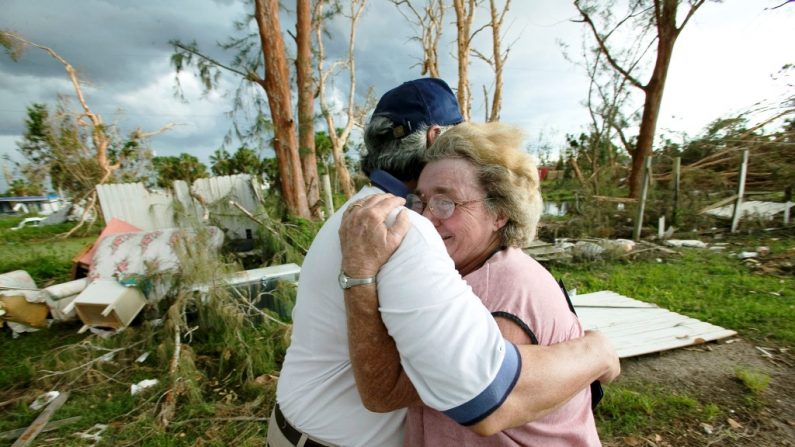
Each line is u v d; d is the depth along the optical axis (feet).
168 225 27.12
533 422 2.91
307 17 32.12
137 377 12.55
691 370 11.60
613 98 60.18
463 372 2.22
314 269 3.14
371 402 2.77
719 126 45.34
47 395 11.73
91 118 65.87
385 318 2.50
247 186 28.58
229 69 28.91
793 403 10.00
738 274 20.67
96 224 53.01
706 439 8.97
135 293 15.85
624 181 55.42
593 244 25.96
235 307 13.70
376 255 2.54
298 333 3.39
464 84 50.57
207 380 12.03
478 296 2.99
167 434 9.78
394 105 3.78
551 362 2.60
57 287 17.65
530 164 3.54
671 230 32.73
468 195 3.32
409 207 3.45
